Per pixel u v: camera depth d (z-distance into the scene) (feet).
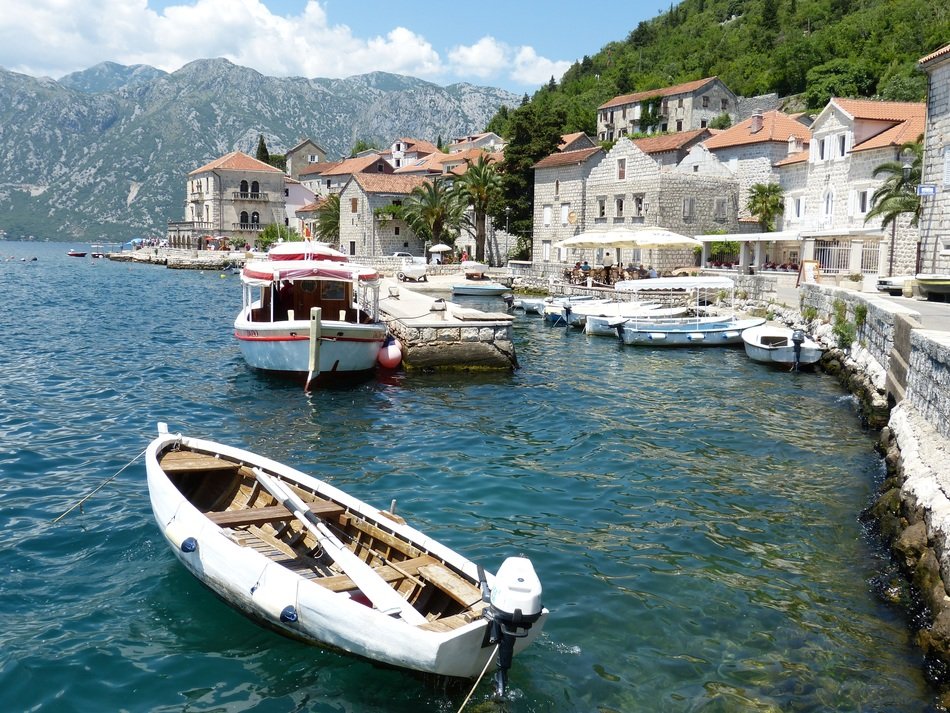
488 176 227.81
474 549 35.60
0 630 28.04
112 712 23.72
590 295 154.20
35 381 75.97
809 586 32.50
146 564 33.76
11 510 39.99
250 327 76.95
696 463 51.03
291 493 31.94
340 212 297.53
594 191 201.98
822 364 89.10
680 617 29.68
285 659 26.53
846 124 157.99
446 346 85.35
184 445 38.45
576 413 66.08
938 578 29.22
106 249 615.57
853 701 24.49
